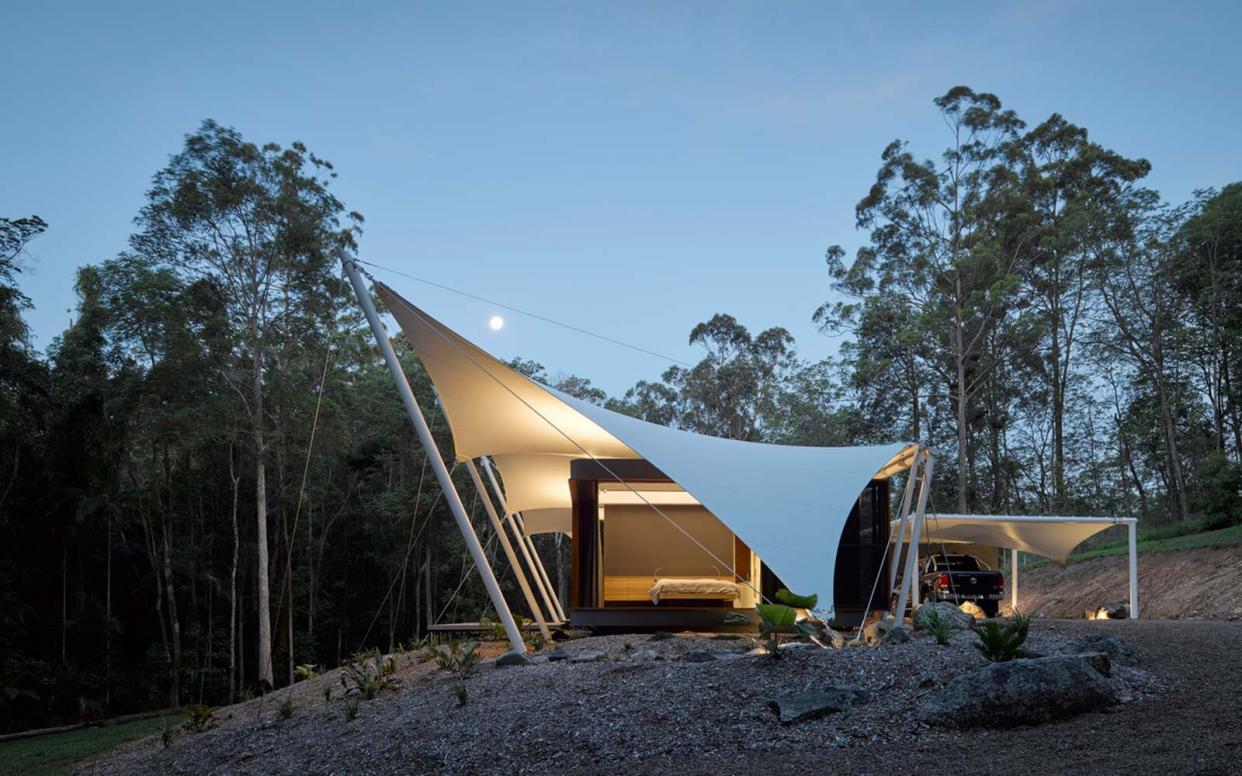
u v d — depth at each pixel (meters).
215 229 25.53
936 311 35.16
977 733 6.00
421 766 6.78
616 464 14.41
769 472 12.00
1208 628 10.16
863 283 37.31
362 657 12.62
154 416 23.98
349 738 7.88
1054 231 36.59
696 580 14.17
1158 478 36.81
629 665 8.50
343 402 33.25
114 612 26.86
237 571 29.58
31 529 24.20
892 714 6.42
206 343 24.64
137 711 24.61
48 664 22.83
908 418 40.53
